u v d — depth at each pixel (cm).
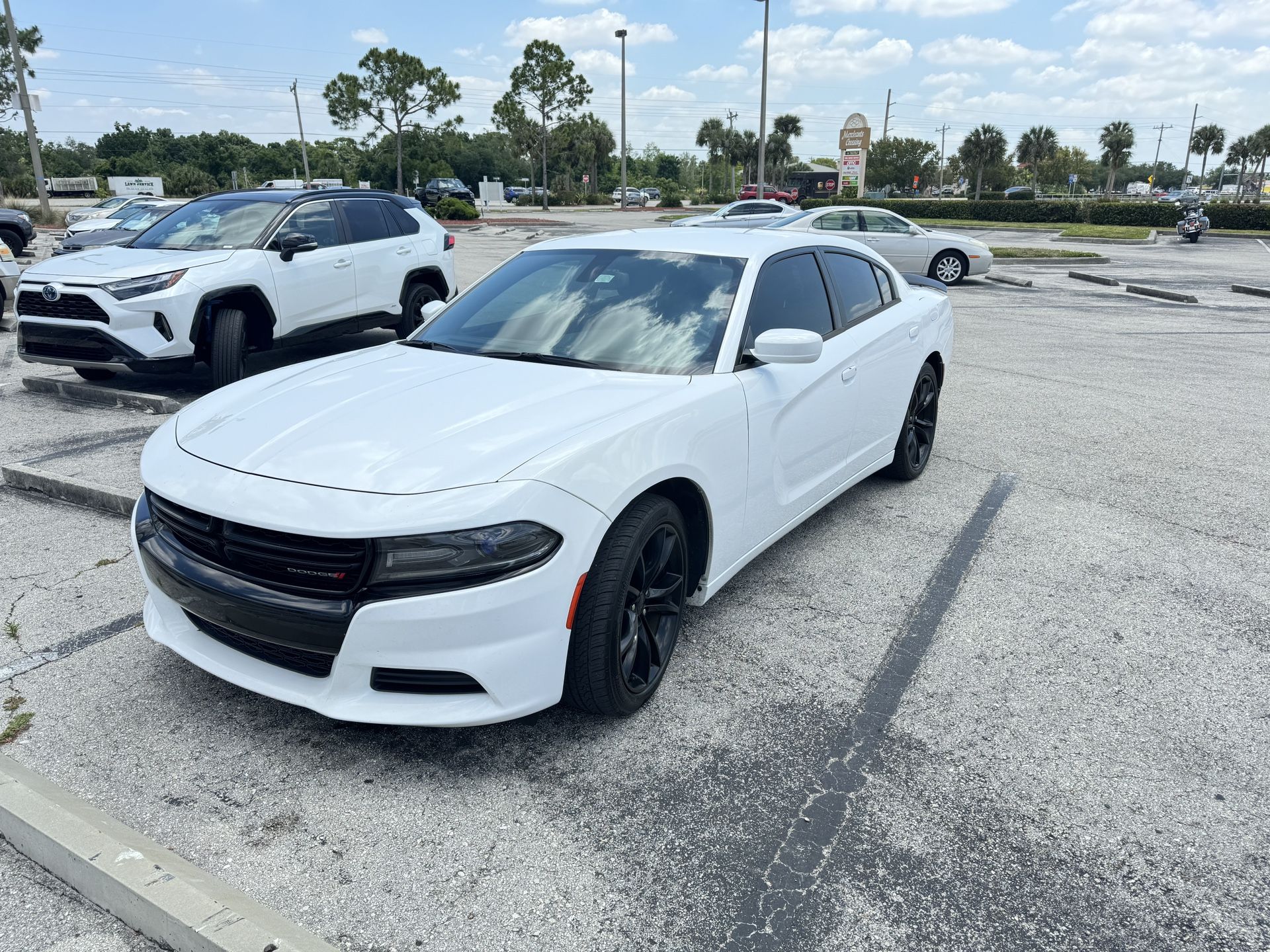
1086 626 361
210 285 661
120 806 244
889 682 317
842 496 512
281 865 224
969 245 1620
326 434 272
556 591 248
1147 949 203
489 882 219
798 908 213
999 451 606
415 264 852
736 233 418
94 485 473
